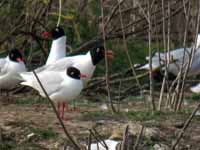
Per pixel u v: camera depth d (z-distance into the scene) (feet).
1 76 48.65
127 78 58.08
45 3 57.06
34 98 51.11
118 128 38.04
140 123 40.04
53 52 50.83
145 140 36.65
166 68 46.80
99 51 46.98
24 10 58.39
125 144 28.96
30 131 37.42
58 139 36.45
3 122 39.17
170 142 37.01
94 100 54.13
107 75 45.55
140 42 71.00
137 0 52.13
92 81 60.59
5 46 60.54
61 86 41.11
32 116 41.88
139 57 67.26
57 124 39.47
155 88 59.88
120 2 49.93
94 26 64.64
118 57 65.98
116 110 46.37
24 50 61.11
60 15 54.39
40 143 36.11
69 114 43.55
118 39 67.82
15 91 54.80
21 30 58.59
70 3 62.64
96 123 39.81
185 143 37.09
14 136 36.83
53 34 51.11
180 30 70.95
